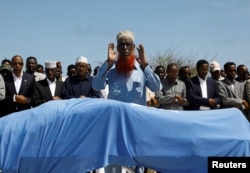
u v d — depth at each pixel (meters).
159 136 4.29
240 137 4.36
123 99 5.69
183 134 4.30
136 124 4.30
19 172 4.30
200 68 9.54
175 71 9.55
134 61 5.72
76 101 4.58
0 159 4.32
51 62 9.86
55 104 4.54
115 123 4.29
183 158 4.28
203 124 4.38
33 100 9.73
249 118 9.83
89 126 4.29
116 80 5.70
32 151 4.31
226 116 4.51
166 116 4.37
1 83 9.54
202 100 9.28
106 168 5.08
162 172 4.32
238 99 9.59
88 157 4.22
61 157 4.25
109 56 5.59
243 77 11.38
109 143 4.24
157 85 5.71
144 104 5.80
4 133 4.41
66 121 4.34
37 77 11.90
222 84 9.75
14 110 9.50
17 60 9.65
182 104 9.43
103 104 4.38
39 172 4.30
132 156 4.25
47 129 4.36
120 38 5.63
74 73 12.14
